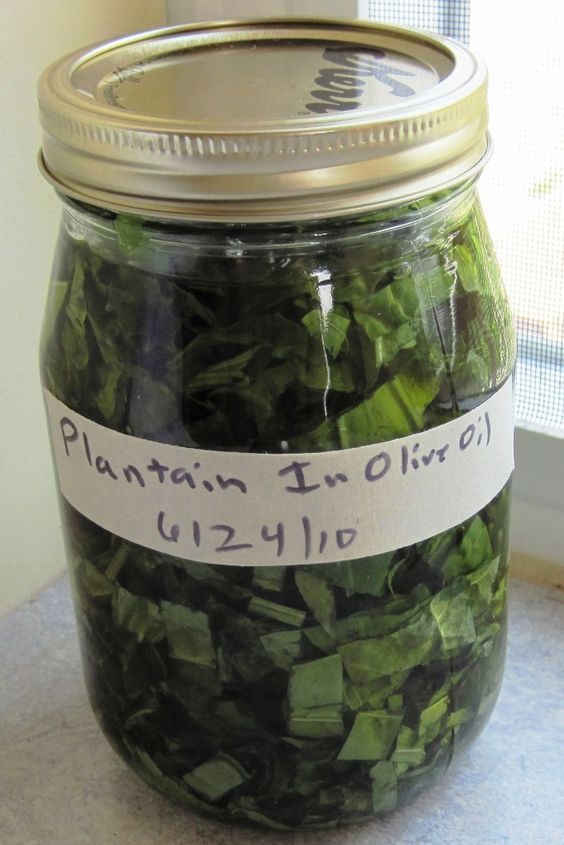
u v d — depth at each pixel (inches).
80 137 13.0
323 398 13.5
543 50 19.9
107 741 18.4
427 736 16.3
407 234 13.8
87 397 14.7
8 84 18.8
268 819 16.4
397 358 13.7
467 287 14.7
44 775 18.4
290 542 14.2
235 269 13.3
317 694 15.1
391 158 12.5
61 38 19.6
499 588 16.8
